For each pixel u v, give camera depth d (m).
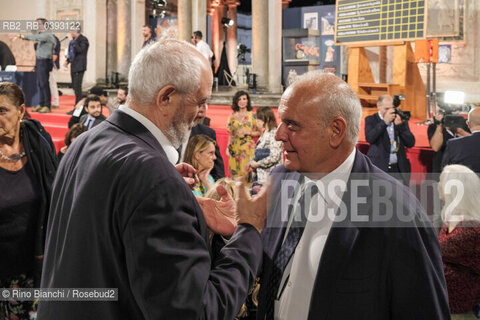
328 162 1.42
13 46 13.67
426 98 9.14
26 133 2.65
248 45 22.92
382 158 5.45
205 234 1.39
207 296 1.25
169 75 1.38
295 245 1.49
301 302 1.45
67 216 1.38
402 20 8.46
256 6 12.04
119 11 14.03
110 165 1.30
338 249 1.36
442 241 2.65
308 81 1.41
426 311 1.31
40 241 2.65
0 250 2.57
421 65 11.31
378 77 12.02
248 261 1.39
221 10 19.27
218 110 10.73
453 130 5.41
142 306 1.22
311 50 13.68
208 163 3.25
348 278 1.35
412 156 6.23
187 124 1.45
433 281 1.33
